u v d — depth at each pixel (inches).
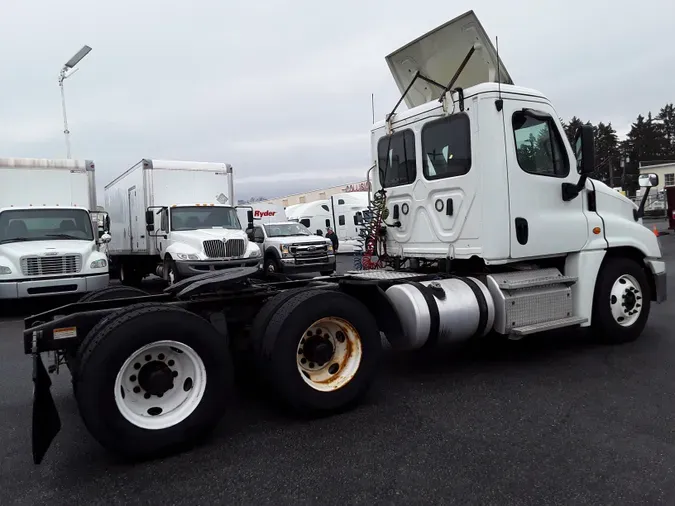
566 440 149.4
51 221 489.4
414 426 163.8
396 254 258.8
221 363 154.9
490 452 143.6
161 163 583.2
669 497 118.9
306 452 147.9
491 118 212.1
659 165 1910.7
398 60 264.5
